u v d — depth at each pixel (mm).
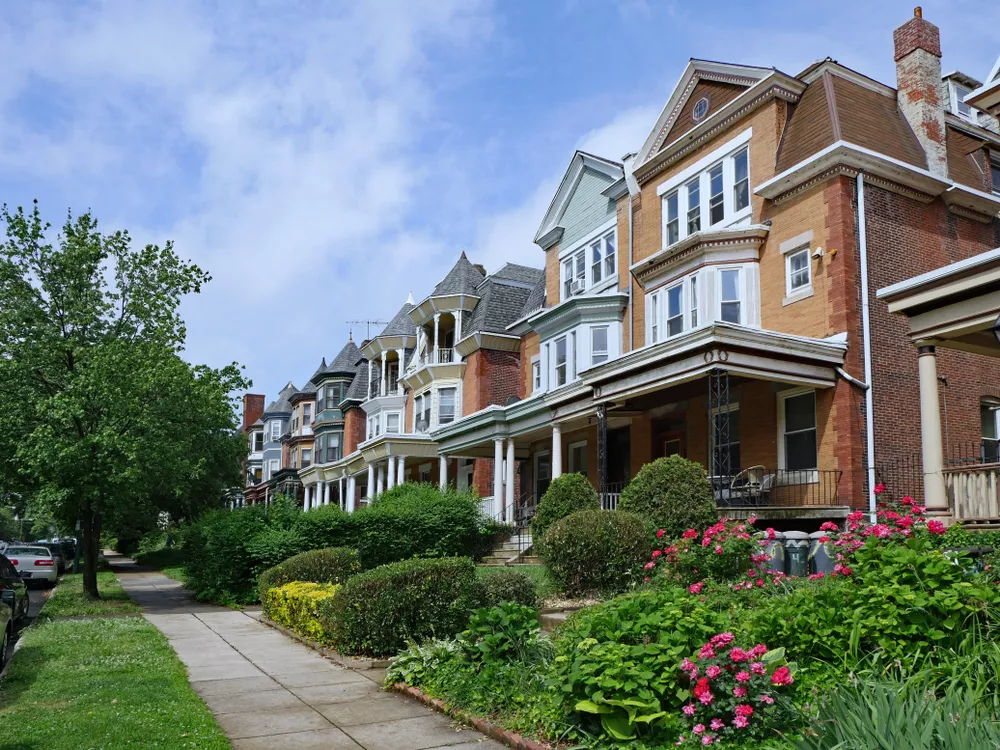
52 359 19359
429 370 35688
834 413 17031
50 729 6723
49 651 11055
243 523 19797
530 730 6422
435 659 8656
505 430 26078
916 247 18375
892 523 8820
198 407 19625
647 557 13547
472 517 22562
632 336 23531
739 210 20406
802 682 6016
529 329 31281
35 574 26469
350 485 40500
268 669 10047
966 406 18297
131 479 18016
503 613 8109
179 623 15086
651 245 23312
